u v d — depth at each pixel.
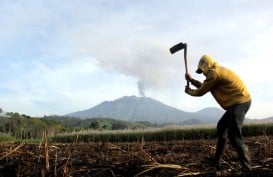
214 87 4.35
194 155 5.53
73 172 4.31
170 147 6.82
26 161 4.93
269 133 14.79
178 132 16.06
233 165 4.55
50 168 4.45
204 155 5.53
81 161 4.88
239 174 4.11
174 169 4.27
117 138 16.73
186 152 6.13
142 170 4.28
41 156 5.18
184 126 16.27
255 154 5.52
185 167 4.34
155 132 16.47
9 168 4.68
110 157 5.18
